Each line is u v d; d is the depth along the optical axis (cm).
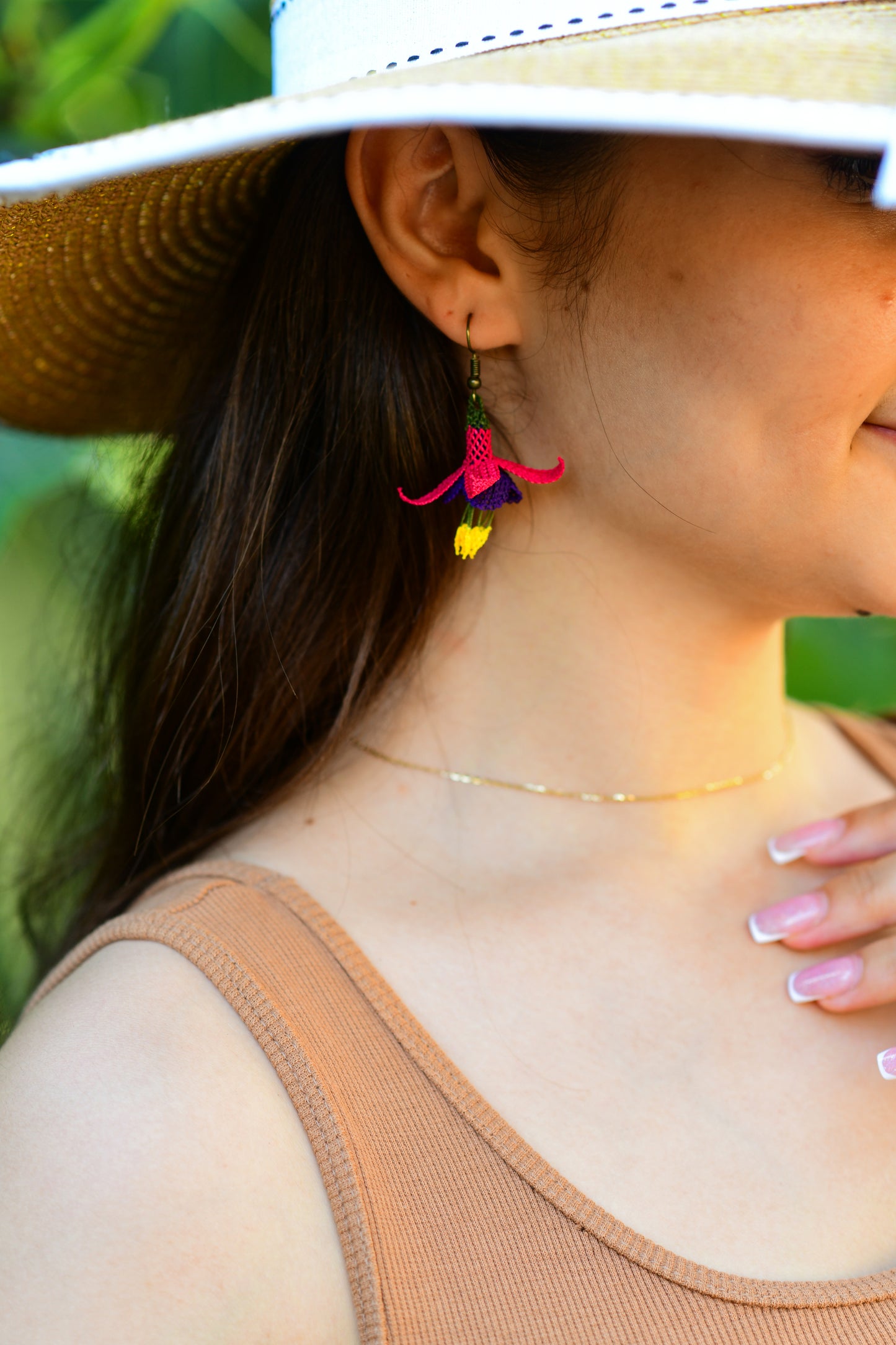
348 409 57
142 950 52
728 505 52
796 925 55
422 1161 50
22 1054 51
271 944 53
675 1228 50
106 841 69
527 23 48
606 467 54
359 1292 48
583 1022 53
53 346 63
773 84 42
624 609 56
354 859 57
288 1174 49
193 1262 47
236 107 43
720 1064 53
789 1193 51
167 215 57
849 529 52
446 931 55
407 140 53
